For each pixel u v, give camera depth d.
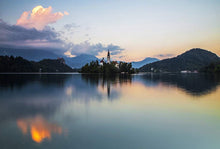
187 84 39.06
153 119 11.02
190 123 10.14
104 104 16.25
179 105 15.40
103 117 11.55
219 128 9.27
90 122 10.45
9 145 7.27
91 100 18.59
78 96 21.56
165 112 12.87
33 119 11.23
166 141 7.64
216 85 35.34
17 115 12.29
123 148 6.95
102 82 48.59
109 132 8.74
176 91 26.03
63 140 7.75
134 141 7.63
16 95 22.59
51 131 8.94
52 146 7.13
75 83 44.47
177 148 7.00
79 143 7.42
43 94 23.56
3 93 24.80
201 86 33.50
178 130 9.00
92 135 8.34
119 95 22.34
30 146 7.16
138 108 14.30
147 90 27.95
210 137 8.09
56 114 12.48
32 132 8.80
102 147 7.05
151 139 7.86
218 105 15.24
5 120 11.00
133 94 23.23
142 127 9.46
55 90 28.42
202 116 11.65
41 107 15.03
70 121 10.73
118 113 12.68
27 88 31.53
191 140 7.76
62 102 17.52
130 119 11.04
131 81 53.12
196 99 18.59
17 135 8.41
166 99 18.84
